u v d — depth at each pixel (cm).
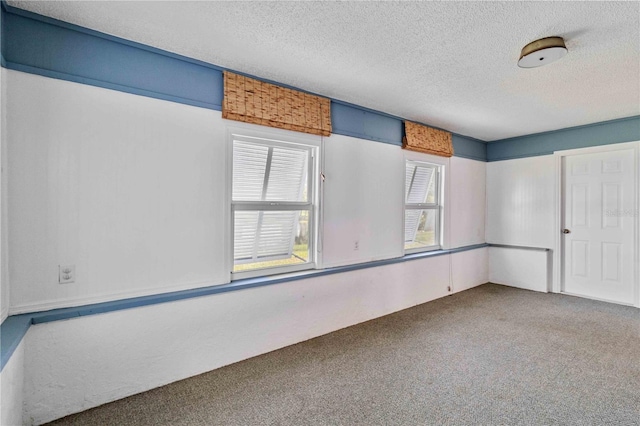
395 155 368
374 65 235
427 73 249
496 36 194
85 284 190
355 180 329
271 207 279
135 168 205
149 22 181
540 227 452
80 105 187
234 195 268
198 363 227
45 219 178
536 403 192
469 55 219
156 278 214
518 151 472
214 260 239
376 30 188
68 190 184
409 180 412
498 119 379
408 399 197
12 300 170
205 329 231
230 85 241
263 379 220
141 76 207
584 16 173
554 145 436
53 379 178
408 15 173
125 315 200
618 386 210
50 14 174
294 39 199
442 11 169
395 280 364
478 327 315
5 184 165
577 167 420
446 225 439
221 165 241
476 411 185
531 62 215
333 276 307
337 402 194
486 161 505
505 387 209
